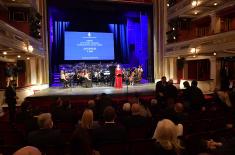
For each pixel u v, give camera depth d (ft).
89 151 6.43
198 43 51.34
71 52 70.59
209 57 56.39
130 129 14.84
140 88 54.29
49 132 11.81
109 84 64.08
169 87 27.73
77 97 43.62
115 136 12.08
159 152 8.07
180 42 59.72
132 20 77.71
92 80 63.26
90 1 67.05
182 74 66.69
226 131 12.44
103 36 72.54
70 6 67.72
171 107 18.83
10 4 50.88
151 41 74.49
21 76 56.54
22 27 52.44
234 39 40.52
